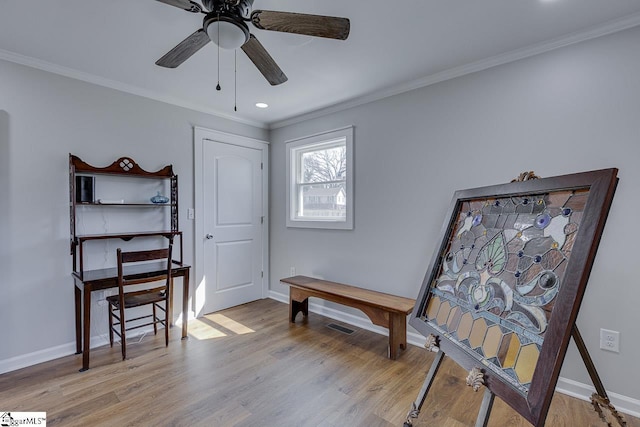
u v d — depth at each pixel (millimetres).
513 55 2229
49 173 2467
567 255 1106
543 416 935
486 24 1902
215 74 2617
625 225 1841
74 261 2557
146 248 3029
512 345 1159
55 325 2504
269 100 3211
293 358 2500
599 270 1917
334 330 3084
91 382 2137
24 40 2090
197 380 2170
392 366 2381
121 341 2596
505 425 1730
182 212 3297
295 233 3852
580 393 1979
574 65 2010
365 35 2025
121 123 2846
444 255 1742
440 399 1971
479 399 1971
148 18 1845
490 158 2352
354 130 3221
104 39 2080
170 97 3125
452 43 2123
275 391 2047
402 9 1759
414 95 2766
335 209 3531
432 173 2656
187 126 3328
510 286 1264
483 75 2385
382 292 2967
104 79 2701
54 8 1743
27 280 2381
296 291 3262
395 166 2898
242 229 3877
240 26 1444
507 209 1439
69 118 2557
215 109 3494
